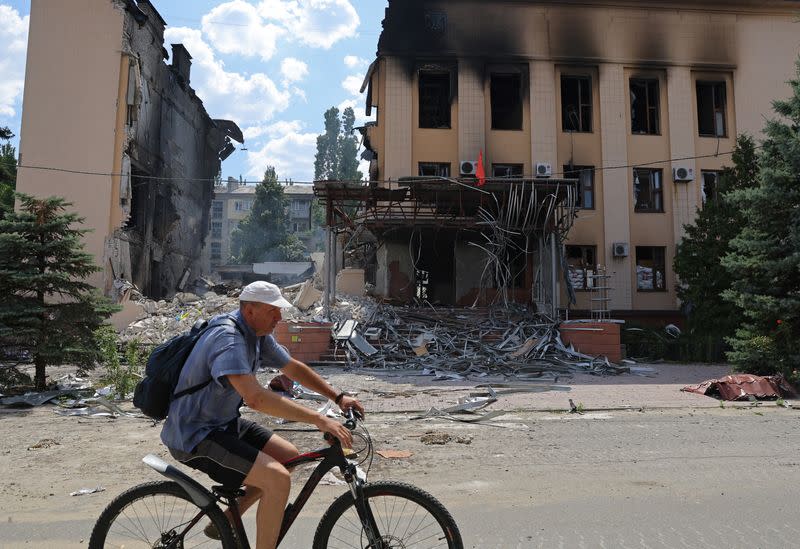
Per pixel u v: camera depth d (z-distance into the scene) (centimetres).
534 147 2355
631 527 394
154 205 2627
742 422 772
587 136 2391
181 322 1997
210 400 268
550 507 436
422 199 1872
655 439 669
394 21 2361
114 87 2327
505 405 898
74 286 1011
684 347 1853
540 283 1931
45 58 2341
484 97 2358
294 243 5356
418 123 2339
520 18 2405
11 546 364
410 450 616
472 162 2277
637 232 2361
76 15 2355
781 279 1189
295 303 1947
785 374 1086
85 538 378
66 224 1021
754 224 1257
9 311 940
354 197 1797
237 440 269
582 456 592
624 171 2377
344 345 1509
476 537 377
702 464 560
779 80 2473
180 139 2972
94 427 732
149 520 282
